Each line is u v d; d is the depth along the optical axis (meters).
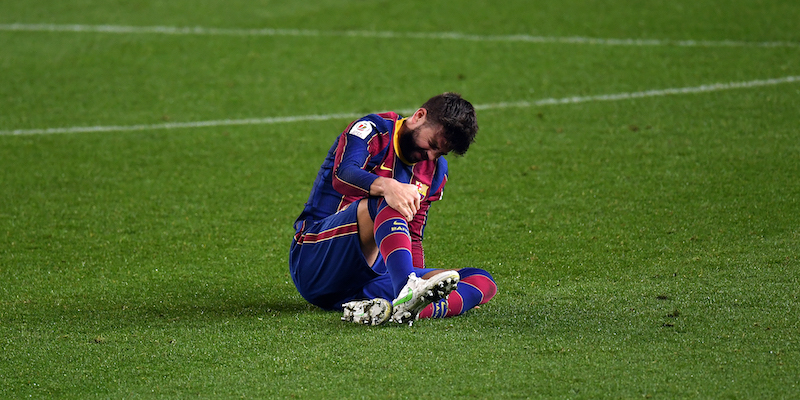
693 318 12.21
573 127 26.80
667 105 28.44
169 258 17.47
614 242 17.50
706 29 36.69
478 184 22.25
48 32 39.06
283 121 28.58
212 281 15.84
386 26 39.03
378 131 12.46
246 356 11.19
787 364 10.20
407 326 12.01
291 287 15.43
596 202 20.41
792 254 15.95
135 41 37.72
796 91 29.06
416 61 34.44
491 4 41.31
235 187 22.73
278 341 11.71
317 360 10.80
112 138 27.14
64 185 23.02
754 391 9.44
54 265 17.05
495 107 29.12
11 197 22.02
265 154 25.52
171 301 14.48
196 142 26.67
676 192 20.77
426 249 17.72
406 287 11.37
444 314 12.46
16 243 18.58
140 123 28.58
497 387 9.76
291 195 22.06
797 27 36.38
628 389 9.58
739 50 34.03
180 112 29.64
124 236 19.05
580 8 40.19
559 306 13.23
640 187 21.33
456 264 16.67
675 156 23.62
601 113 28.02
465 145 12.28
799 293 13.36
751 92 29.22
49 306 14.23
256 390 10.02
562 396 9.47
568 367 10.26
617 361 10.42
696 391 9.47
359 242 12.43
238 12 41.69
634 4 40.28
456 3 41.59
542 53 34.81
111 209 21.05
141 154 25.64
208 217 20.41
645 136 25.58
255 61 34.97
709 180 21.48
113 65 34.78
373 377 10.18
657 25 37.47
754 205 19.44
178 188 22.69
